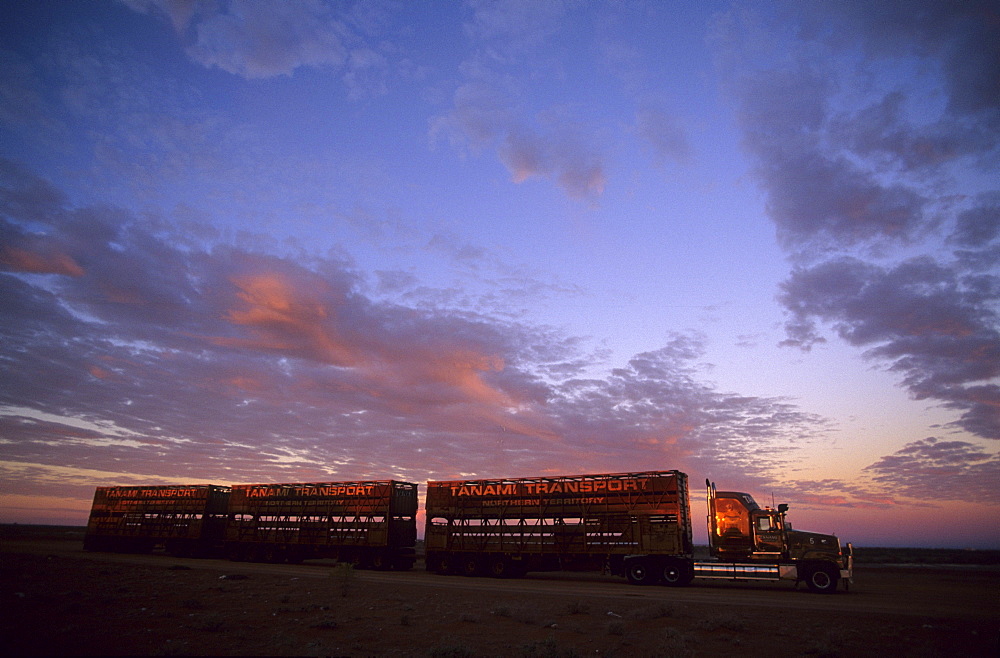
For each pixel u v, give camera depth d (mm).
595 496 29812
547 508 30875
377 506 36750
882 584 30672
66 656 10062
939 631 14922
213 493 44188
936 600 22047
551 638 11617
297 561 39750
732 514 27281
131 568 29047
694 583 30219
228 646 11336
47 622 13102
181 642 11484
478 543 32312
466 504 33281
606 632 14250
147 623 13609
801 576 25250
